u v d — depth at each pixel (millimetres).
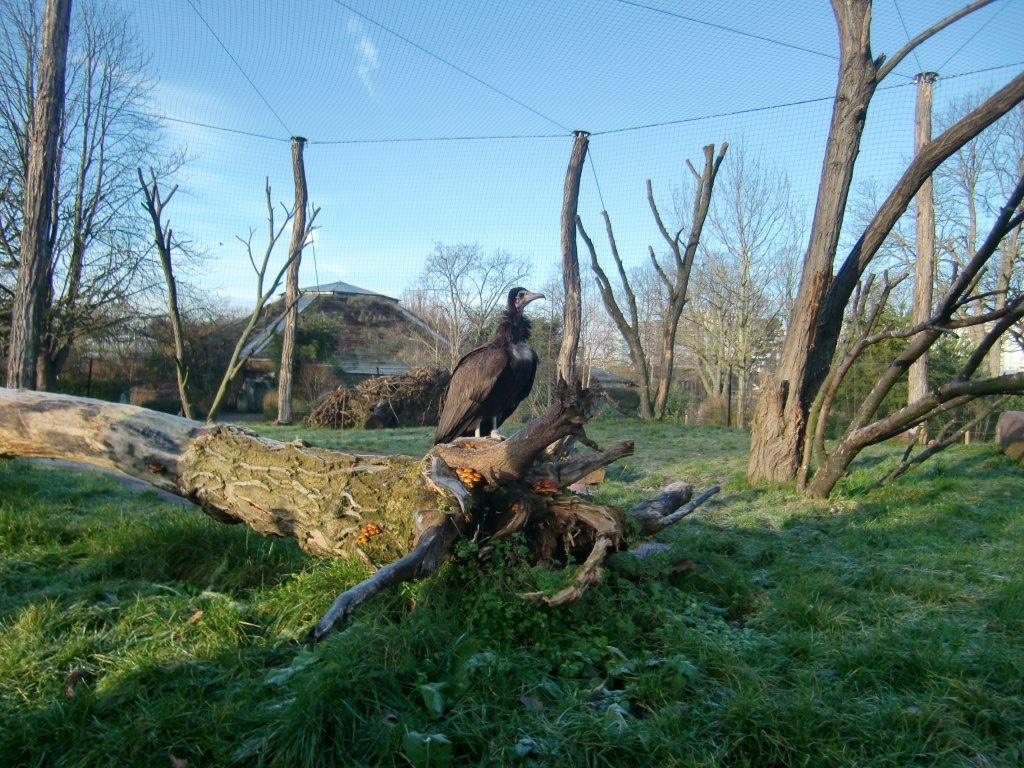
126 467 5641
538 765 2932
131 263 23891
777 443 9289
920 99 18141
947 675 3639
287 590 4469
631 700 3451
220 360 28547
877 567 5398
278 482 4832
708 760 2932
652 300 42219
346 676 3178
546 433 4195
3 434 6113
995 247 7324
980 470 10031
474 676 3406
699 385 47719
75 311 23172
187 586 4812
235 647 3809
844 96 9039
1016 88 7805
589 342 42344
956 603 4859
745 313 37250
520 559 4195
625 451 4586
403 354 35406
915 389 18500
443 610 3889
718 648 3799
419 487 4352
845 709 3324
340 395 23641
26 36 21688
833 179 9102
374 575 3578
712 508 8148
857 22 8969
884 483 8789
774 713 3182
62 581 4824
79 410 5840
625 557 4738
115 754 2961
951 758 3049
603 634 3914
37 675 3553
